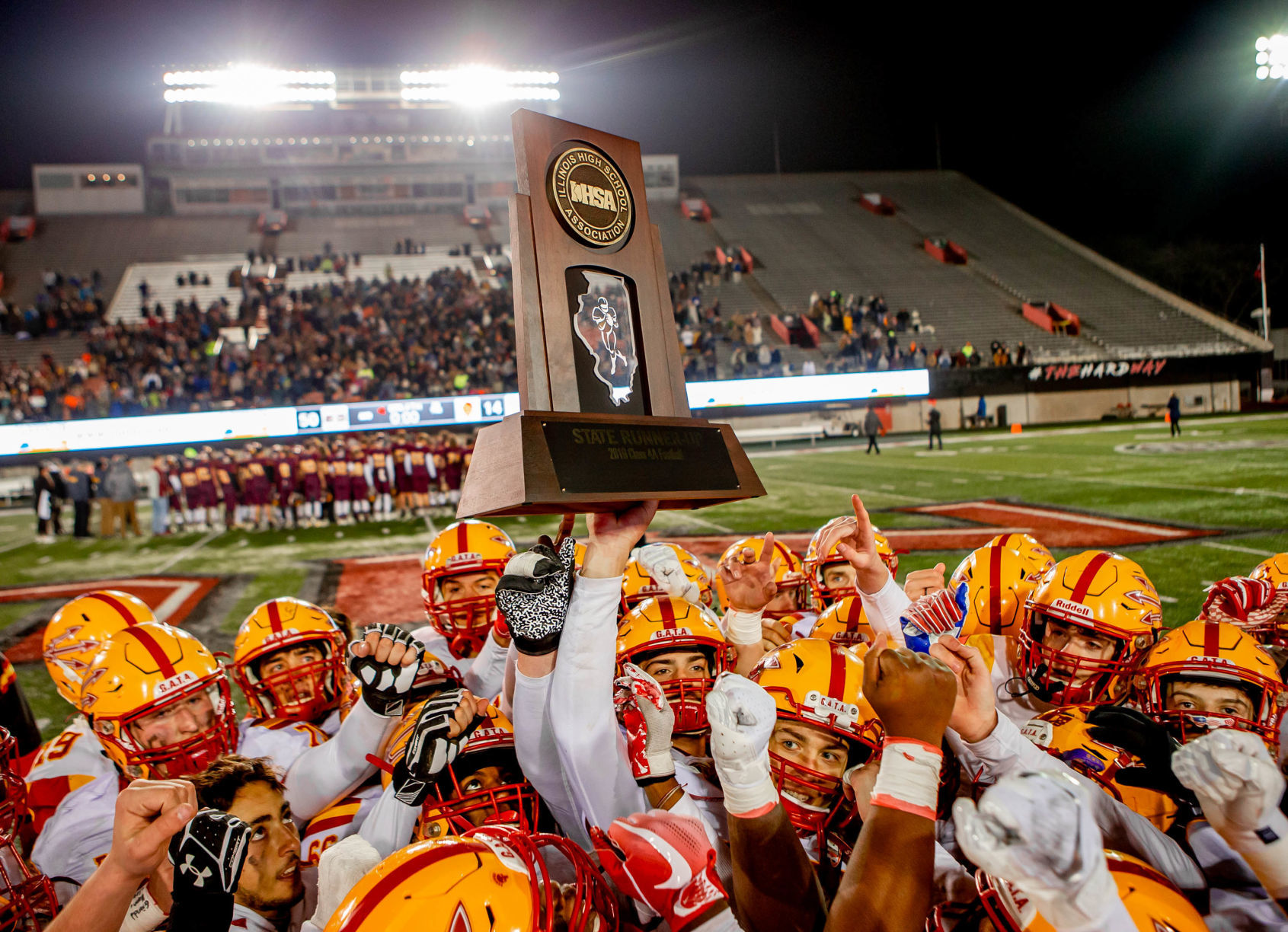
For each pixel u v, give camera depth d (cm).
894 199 4325
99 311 2997
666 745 180
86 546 1528
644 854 150
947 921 164
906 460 2041
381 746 234
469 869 130
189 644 266
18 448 2033
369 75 4112
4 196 3938
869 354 2997
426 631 391
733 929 150
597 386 164
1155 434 2281
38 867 241
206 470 1711
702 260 3734
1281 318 3734
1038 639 276
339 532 1549
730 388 2048
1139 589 263
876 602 251
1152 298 3516
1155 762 221
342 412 2181
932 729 138
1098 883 108
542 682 173
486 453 156
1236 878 193
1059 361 2986
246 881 201
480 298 3231
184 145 4009
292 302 3108
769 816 142
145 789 142
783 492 1573
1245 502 1117
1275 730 233
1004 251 3869
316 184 4038
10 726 349
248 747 290
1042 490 1393
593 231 168
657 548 267
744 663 255
